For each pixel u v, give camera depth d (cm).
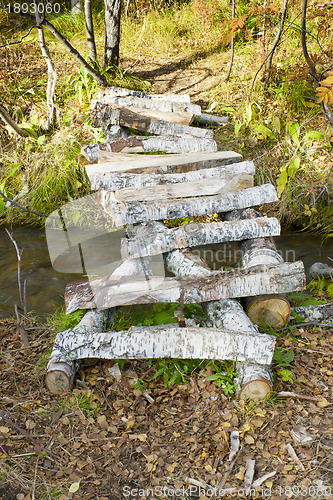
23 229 557
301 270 341
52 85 588
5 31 775
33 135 619
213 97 676
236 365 299
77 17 821
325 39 673
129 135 594
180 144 551
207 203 429
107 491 239
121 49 796
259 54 676
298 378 307
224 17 797
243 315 324
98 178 447
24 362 329
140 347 302
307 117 613
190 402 292
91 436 271
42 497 235
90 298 354
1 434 270
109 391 303
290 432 267
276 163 585
